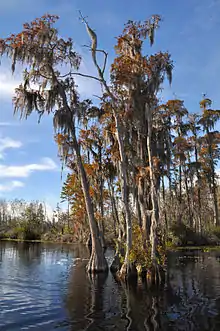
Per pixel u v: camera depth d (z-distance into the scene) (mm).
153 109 17000
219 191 48469
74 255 28156
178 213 37906
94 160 29672
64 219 67062
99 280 15195
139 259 15008
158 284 13820
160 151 20094
